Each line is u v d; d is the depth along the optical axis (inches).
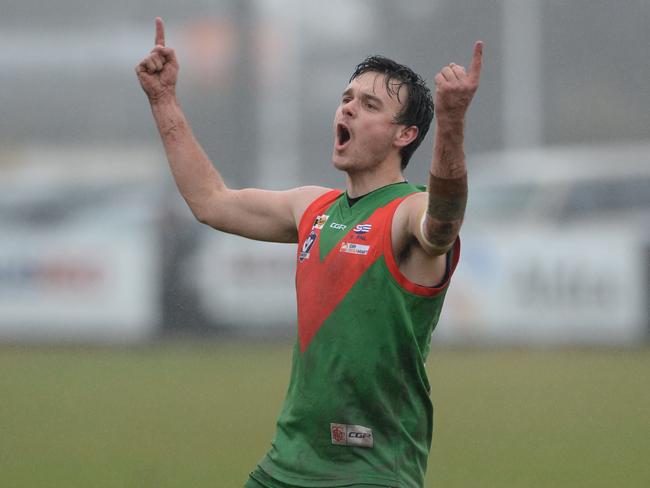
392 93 696.4
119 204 2741.1
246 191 763.4
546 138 3117.6
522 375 2128.4
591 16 3127.5
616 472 1269.7
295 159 3161.9
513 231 2645.2
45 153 3009.4
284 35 3169.3
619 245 2623.0
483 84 3152.1
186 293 2694.4
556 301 2618.1
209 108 3142.2
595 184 2682.1
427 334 662.5
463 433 1530.5
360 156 695.1
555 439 1483.8
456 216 616.1
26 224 2709.2
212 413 1664.6
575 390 1927.9
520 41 3157.0
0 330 2684.5
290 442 671.1
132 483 1182.3
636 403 1786.4
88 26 3134.8
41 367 2237.9
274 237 754.8
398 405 661.9
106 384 1984.5
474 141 3137.3
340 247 669.9
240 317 2696.9
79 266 2687.0
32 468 1267.2
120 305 2684.5
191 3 3159.5
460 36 3211.1
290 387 687.1
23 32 3115.2
